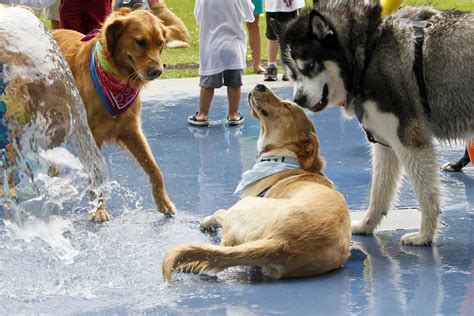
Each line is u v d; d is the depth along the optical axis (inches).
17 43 185.3
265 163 197.2
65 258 184.5
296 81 206.2
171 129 328.2
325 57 199.0
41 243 194.9
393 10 232.4
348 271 178.2
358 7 198.2
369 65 194.1
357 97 198.5
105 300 160.7
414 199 239.8
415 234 199.0
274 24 211.0
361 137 312.8
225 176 258.2
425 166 194.1
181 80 445.7
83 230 207.6
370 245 199.0
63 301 160.2
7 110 185.6
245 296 162.4
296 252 168.2
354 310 154.1
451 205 229.3
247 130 325.1
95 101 216.7
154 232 206.2
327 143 304.2
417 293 163.2
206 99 332.8
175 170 266.8
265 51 559.2
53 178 191.5
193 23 677.3
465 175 262.1
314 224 171.2
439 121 197.2
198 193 240.8
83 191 198.8
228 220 180.2
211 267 169.8
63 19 301.1
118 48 212.1
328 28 196.7
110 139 225.8
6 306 157.4
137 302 159.5
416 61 191.8
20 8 196.7
